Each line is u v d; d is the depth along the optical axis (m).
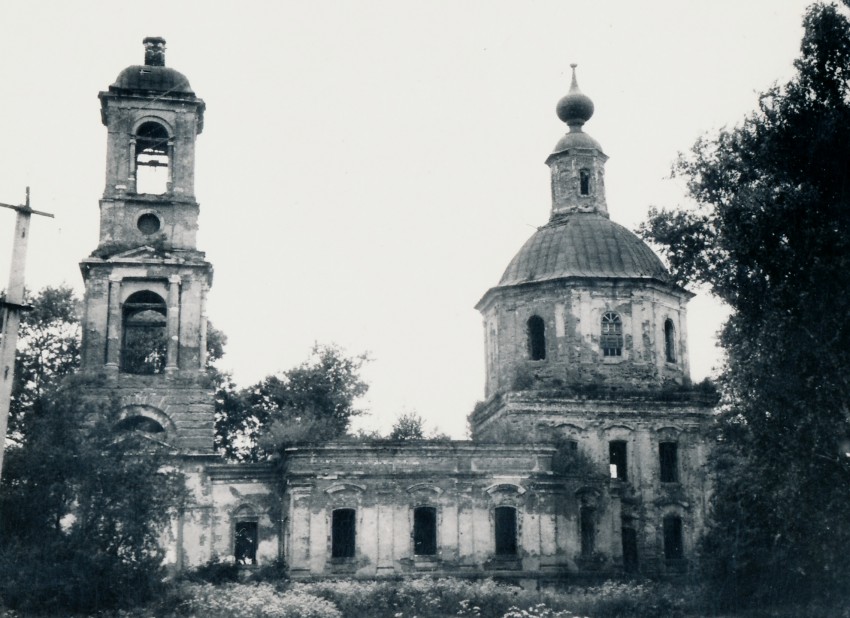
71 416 36.91
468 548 43.84
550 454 45.69
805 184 29.84
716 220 31.77
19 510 35.16
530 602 37.06
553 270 51.25
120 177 47.44
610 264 51.22
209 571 42.97
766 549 35.88
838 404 28.89
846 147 29.92
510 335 51.66
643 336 50.56
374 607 36.59
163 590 36.19
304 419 53.44
